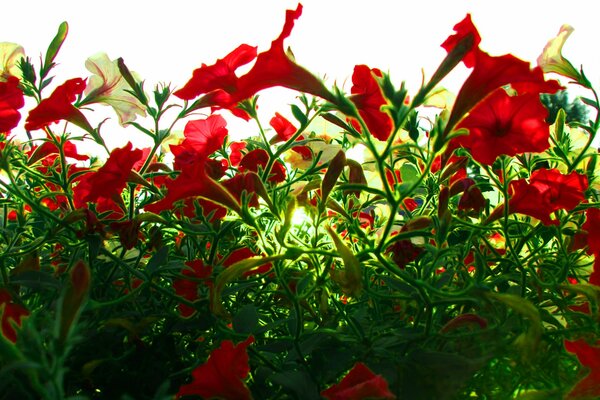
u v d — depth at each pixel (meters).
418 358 0.52
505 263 0.73
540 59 0.75
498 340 0.54
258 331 0.61
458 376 0.51
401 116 0.51
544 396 0.54
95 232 0.66
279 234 0.56
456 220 0.65
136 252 0.76
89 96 0.79
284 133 0.87
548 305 0.69
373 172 0.86
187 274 0.68
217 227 0.70
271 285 0.77
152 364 0.62
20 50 0.79
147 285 0.64
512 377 0.58
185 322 0.64
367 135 0.52
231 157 0.92
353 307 0.72
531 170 0.78
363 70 0.67
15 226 0.76
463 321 0.55
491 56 0.52
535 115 0.59
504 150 0.60
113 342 0.62
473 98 0.53
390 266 0.54
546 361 0.58
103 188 0.67
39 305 0.71
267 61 0.54
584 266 0.73
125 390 0.60
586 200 0.77
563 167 0.81
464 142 0.61
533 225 0.76
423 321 0.65
